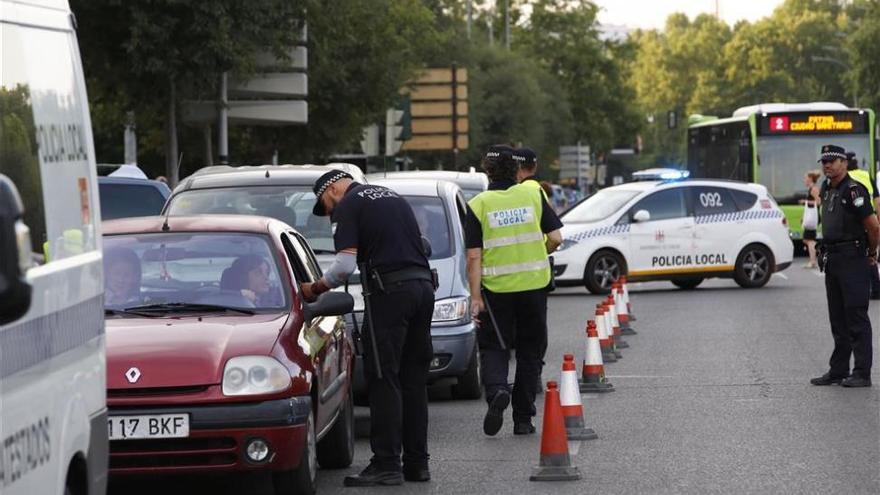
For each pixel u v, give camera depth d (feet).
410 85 267.18
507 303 78.89
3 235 31.68
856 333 98.37
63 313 41.57
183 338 61.26
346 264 66.08
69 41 45.11
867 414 86.22
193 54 186.29
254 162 287.69
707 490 64.90
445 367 92.43
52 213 41.55
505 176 79.77
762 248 194.29
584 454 74.43
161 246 68.28
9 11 40.04
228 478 70.18
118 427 59.06
